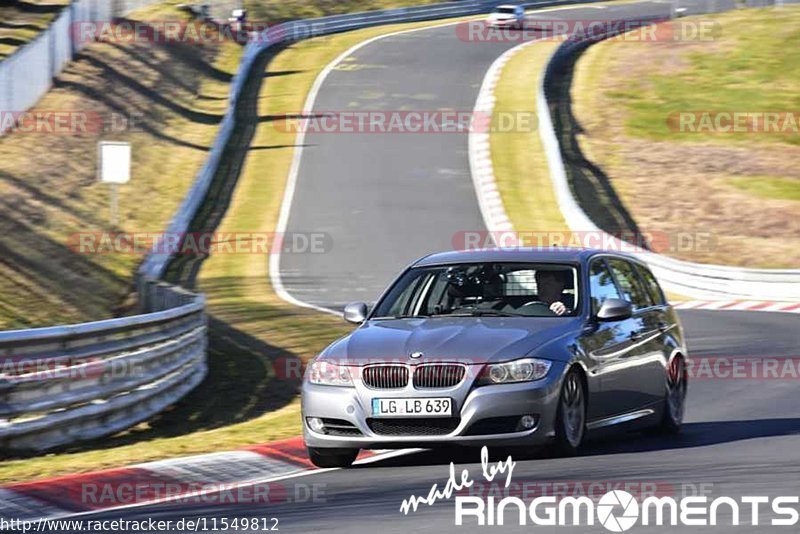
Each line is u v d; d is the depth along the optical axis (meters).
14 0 162.88
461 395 27.64
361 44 196.88
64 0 169.12
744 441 31.61
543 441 27.88
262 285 88.88
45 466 30.02
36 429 34.34
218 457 30.48
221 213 112.44
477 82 166.75
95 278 79.94
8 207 86.38
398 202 115.00
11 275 70.25
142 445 33.88
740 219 115.38
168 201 110.25
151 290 68.06
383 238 104.06
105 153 80.00
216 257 99.12
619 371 30.98
